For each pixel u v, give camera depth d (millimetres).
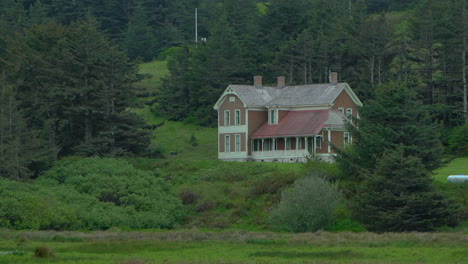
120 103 146625
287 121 147000
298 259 63094
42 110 141750
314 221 92312
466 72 170000
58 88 142625
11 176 117625
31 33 160750
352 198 97188
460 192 98875
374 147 100750
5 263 60750
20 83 147625
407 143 99562
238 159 150875
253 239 77812
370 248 70438
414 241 74188
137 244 74312
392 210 90500
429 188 91250
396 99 102000
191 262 60250
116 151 140875
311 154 115688
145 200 107875
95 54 147625
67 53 144500
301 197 93188
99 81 141625
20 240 77125
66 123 148000
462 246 70750
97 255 65938
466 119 163250
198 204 111500
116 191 111250
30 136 127562
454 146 151875
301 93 152000
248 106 148750
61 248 71438
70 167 123125
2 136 122125
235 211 105812
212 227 101375
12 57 153625
